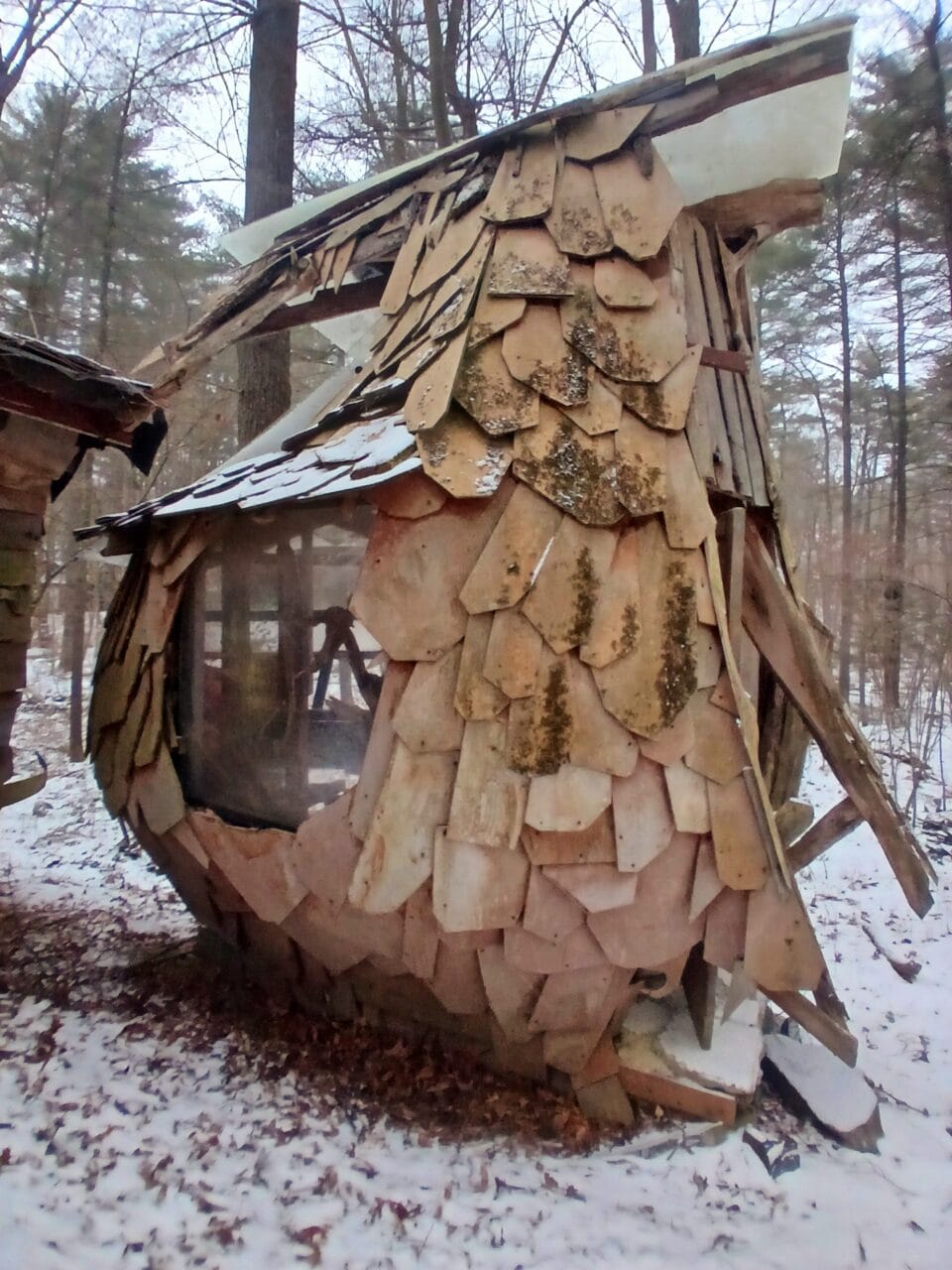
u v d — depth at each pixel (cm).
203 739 339
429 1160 268
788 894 266
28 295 948
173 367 404
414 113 930
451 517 271
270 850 299
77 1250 217
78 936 441
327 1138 275
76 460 450
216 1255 222
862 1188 271
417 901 270
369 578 275
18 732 1036
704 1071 291
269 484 303
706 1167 271
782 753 379
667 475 284
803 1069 323
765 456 359
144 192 945
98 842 645
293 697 323
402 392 307
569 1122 285
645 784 264
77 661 933
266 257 430
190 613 342
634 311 298
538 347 288
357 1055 319
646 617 270
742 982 323
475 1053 310
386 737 271
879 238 1339
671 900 267
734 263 361
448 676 265
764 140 322
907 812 755
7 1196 231
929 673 1143
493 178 335
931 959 490
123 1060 310
